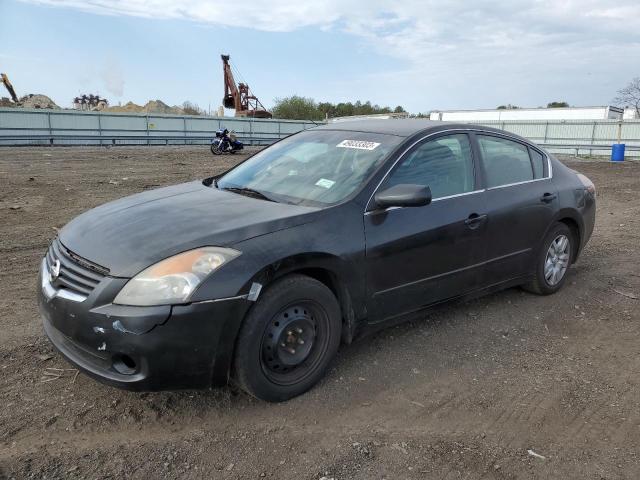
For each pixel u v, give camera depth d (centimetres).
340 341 350
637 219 931
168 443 274
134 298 264
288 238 304
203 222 309
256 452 269
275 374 306
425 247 370
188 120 3462
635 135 3266
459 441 284
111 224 319
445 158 404
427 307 388
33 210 886
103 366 275
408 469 259
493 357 383
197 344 271
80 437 276
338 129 440
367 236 338
